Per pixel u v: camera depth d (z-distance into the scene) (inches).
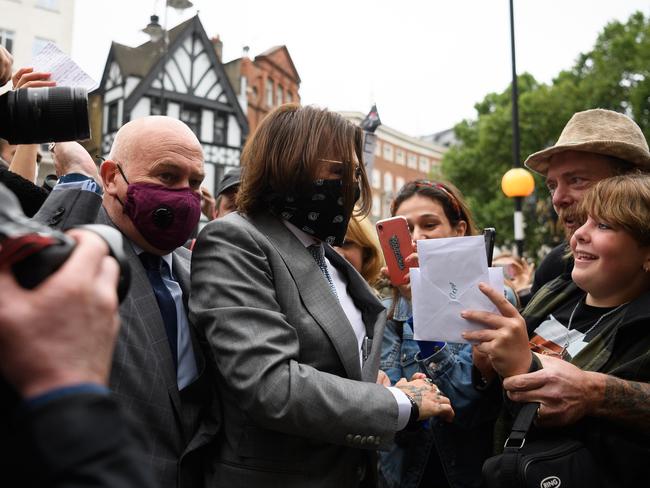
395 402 59.3
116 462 22.0
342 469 62.4
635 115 860.6
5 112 53.5
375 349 69.1
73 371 22.9
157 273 67.2
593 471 58.9
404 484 84.9
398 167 1862.7
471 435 84.7
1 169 71.5
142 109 870.4
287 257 64.0
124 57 877.8
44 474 21.0
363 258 118.0
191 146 65.6
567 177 94.8
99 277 25.0
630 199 69.2
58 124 54.5
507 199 965.8
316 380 55.7
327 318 62.5
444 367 86.1
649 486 60.7
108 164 65.0
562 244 105.9
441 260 66.2
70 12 1006.4
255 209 67.8
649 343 65.4
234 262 60.1
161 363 60.7
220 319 57.2
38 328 22.5
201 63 914.7
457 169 1056.2
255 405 54.2
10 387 22.9
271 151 65.6
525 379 62.3
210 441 61.4
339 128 66.2
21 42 960.3
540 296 85.7
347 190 65.7
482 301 65.4
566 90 949.8
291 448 59.4
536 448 61.6
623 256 69.4
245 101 987.3
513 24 529.3
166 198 62.3
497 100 1124.5
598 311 73.8
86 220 61.8
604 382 62.1
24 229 23.0
